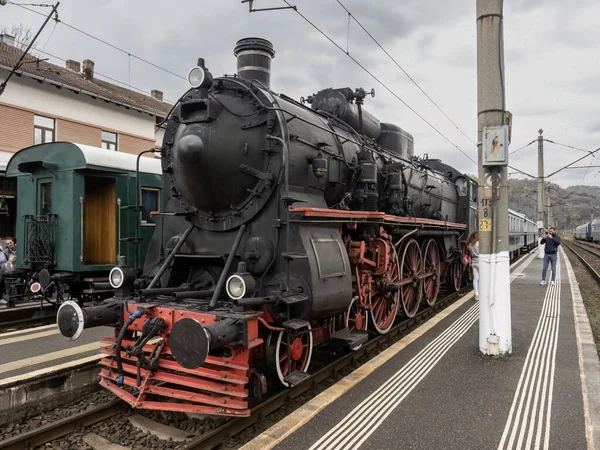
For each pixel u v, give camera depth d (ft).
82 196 32.22
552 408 15.35
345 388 17.16
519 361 20.36
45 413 16.40
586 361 20.26
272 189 17.40
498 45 21.48
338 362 19.60
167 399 16.65
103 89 70.54
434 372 19.06
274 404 15.67
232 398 14.69
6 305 35.06
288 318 15.92
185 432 14.32
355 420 14.56
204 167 18.02
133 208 21.08
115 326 16.66
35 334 25.22
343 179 22.13
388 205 26.76
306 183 19.08
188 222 19.88
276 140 17.42
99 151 32.65
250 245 17.43
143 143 72.43
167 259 18.53
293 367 17.03
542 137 84.28
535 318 28.89
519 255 96.94
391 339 25.31
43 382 16.55
